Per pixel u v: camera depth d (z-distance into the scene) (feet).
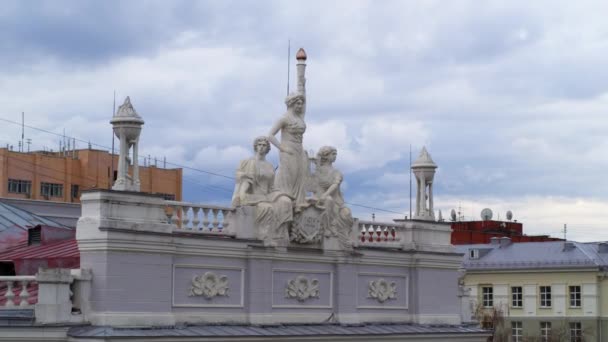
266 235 140.36
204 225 134.92
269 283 140.77
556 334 311.47
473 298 329.31
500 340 311.47
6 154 321.52
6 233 168.86
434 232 167.43
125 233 123.24
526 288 320.91
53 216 194.08
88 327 120.98
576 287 313.53
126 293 123.54
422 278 164.45
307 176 147.33
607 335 307.78
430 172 167.32
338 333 146.10
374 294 156.87
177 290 130.52
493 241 340.18
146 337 121.90
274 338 136.98
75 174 334.85
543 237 377.09
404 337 156.87
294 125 145.48
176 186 359.25
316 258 147.13
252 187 141.18
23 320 119.14
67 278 120.26
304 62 148.56
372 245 156.46
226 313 135.95
